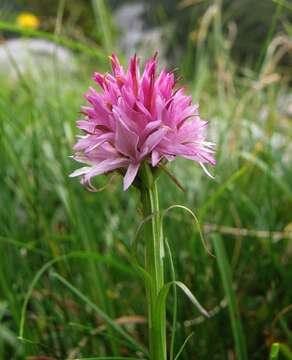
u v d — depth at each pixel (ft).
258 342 0.40
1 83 0.92
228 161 0.52
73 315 0.41
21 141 0.53
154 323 0.24
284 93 0.73
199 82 0.59
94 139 0.23
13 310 0.37
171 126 0.23
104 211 0.47
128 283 0.43
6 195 0.45
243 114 0.58
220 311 0.39
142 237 0.43
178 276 0.38
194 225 0.40
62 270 0.40
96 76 0.24
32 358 0.34
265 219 0.46
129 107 0.23
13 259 0.45
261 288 0.42
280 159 0.51
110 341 0.36
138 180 0.24
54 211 0.50
